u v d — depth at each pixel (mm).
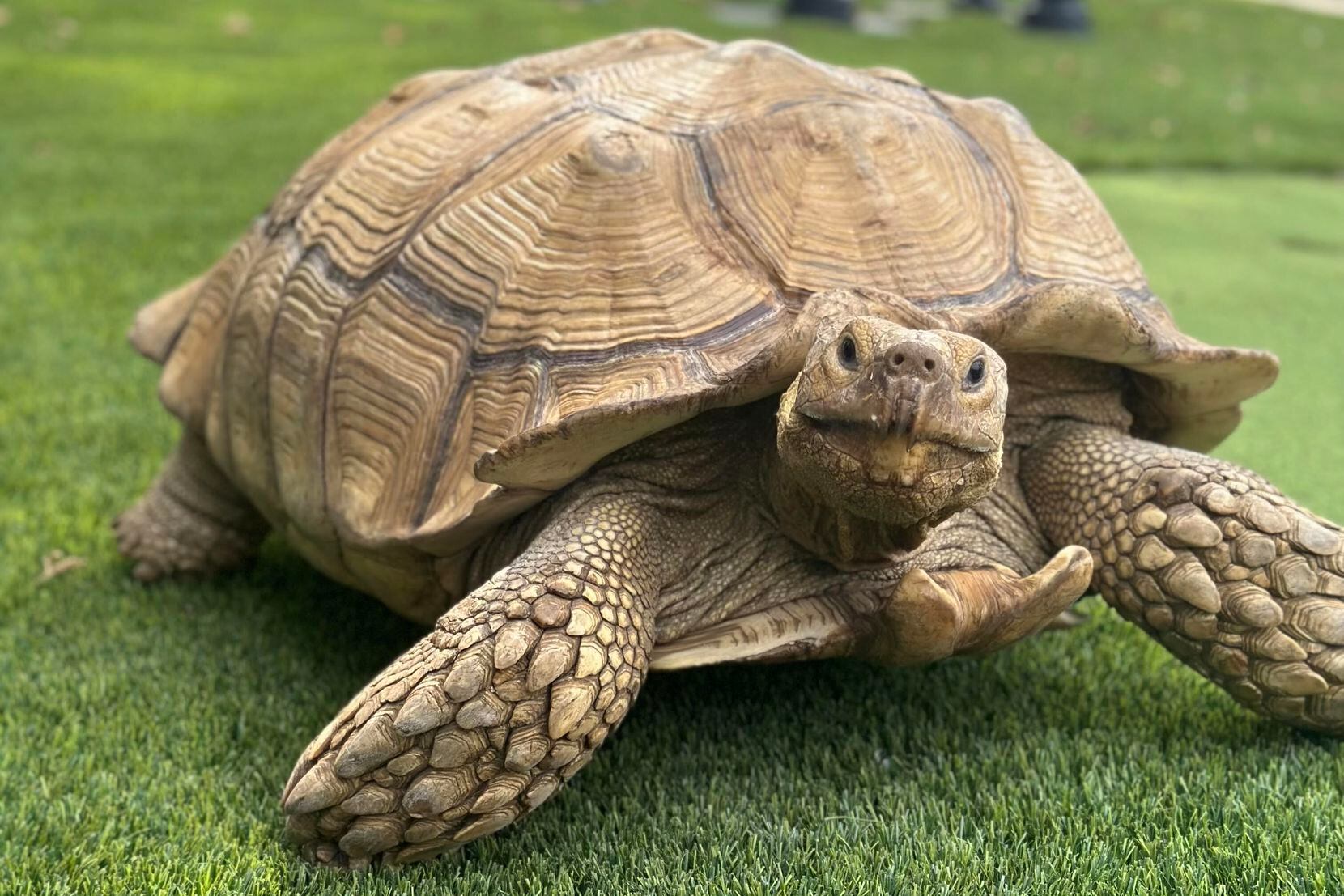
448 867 2025
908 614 2039
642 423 2010
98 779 2312
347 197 2738
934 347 1688
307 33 12781
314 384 2561
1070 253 2395
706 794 2203
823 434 1784
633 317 2156
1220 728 2406
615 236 2258
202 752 2432
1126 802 2125
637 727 2453
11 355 4738
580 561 2029
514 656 1906
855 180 2287
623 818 2133
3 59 10812
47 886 1988
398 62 11242
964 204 2342
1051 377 2430
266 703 2641
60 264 5824
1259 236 6926
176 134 8656
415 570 2381
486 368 2266
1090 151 8812
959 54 13211
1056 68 12617
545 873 1980
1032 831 2064
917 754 2326
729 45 2639
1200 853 1954
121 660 2807
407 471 2326
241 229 6465
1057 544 2400
